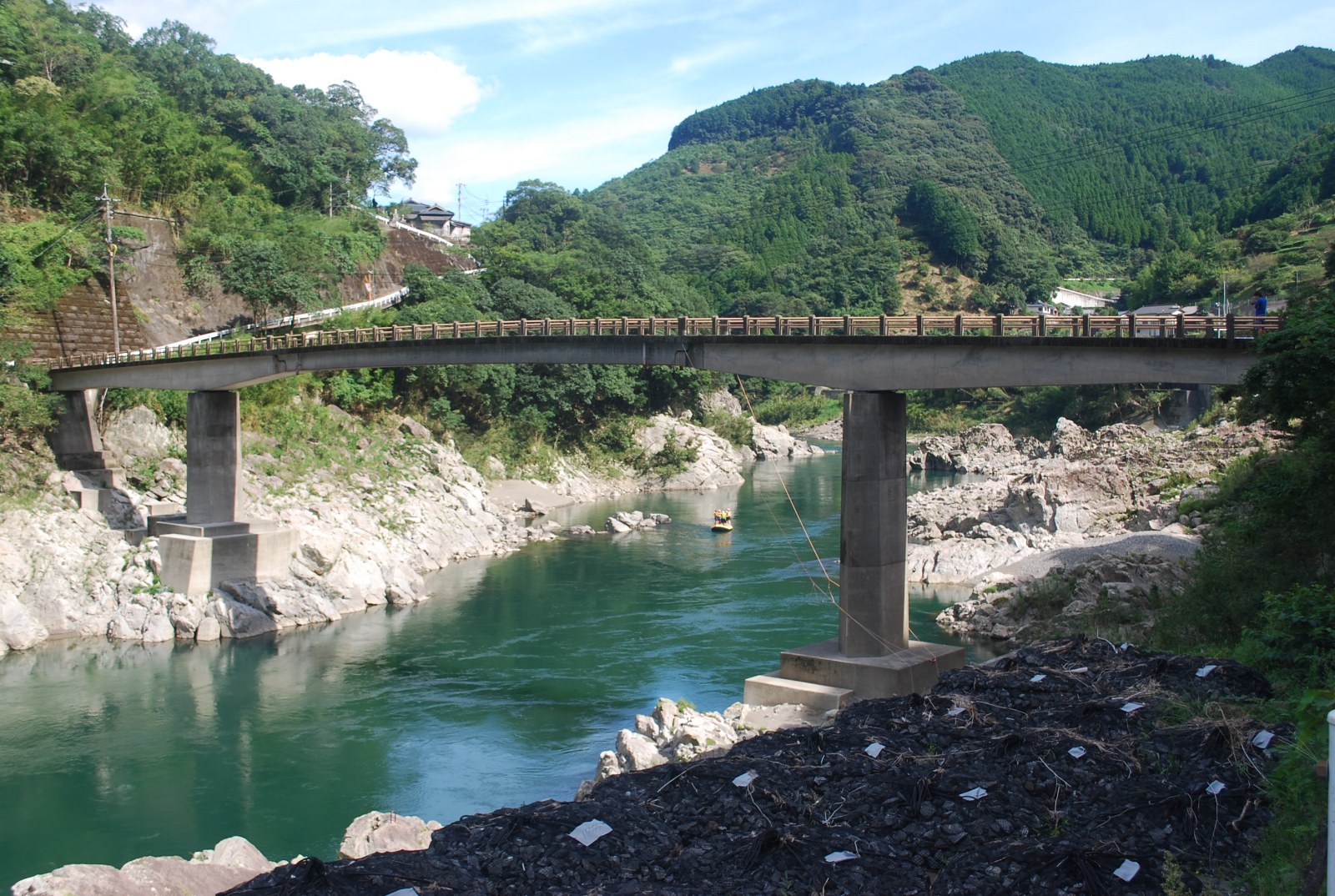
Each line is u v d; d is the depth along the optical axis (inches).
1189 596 1765.5
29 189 3769.7
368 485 3344.0
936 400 7111.2
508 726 1763.0
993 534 2992.1
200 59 5654.5
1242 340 1398.9
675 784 904.3
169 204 4328.3
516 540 3481.8
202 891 993.5
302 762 1624.0
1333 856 503.2
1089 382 1526.8
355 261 5187.0
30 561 2492.6
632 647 2204.7
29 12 4308.6
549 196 7534.5
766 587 2758.4
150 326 3833.7
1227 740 892.0
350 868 747.4
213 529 2578.7
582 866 765.9
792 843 762.2
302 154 5585.6
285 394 3538.4
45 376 2839.6
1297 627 1219.9
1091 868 707.4
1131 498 3004.4
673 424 5442.9
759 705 1658.5
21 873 1272.1
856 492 1681.8
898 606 1715.1
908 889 719.1
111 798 1494.8
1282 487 1498.5
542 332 2244.1
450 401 4441.4
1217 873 717.3
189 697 1947.6
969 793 846.5
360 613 2605.8
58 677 2094.0
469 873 754.2
